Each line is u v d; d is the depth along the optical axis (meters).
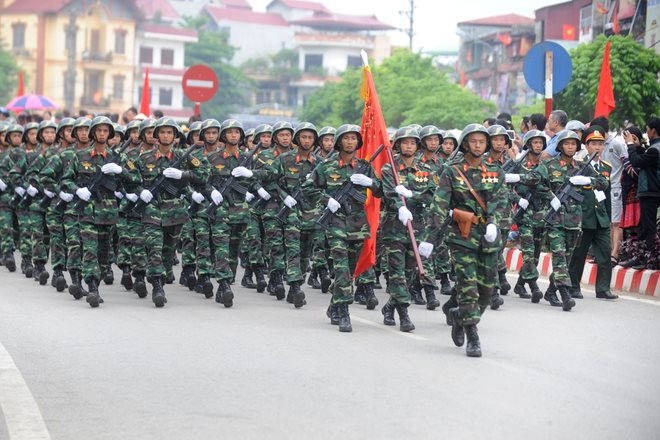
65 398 10.69
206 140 18.16
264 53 167.62
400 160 17.67
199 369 12.02
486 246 13.05
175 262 23.98
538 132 18.41
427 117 69.75
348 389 11.00
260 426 9.57
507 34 90.62
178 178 17.55
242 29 166.88
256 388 11.06
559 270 17.31
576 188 17.75
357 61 158.50
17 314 16.11
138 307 17.02
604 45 30.05
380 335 14.46
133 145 20.14
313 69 154.50
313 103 103.31
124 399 10.64
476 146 13.06
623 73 29.28
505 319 16.05
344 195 15.03
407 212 14.41
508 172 18.48
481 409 10.16
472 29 105.50
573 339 14.25
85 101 127.62
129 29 129.12
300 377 11.58
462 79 87.81
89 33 127.25
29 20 125.56
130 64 129.50
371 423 9.64
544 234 17.80
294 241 17.55
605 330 15.04
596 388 11.18
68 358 12.68
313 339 14.05
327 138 19.14
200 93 29.70
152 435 9.33
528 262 18.28
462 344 13.42
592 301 18.33
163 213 17.69
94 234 17.33
